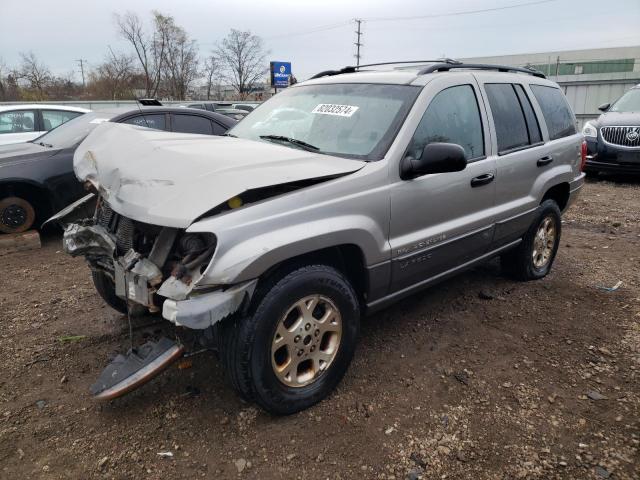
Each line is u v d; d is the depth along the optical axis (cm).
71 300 449
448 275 380
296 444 268
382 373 334
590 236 670
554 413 295
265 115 404
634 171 1020
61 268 539
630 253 592
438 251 352
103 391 260
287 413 286
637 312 425
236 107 1881
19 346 366
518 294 463
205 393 310
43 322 404
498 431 280
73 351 360
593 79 2725
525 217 441
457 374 333
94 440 271
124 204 271
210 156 285
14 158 615
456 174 355
